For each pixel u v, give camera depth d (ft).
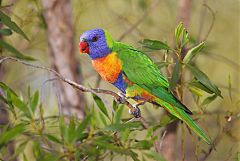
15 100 18.52
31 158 33.91
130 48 25.84
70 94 32.81
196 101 24.18
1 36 28.32
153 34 39.17
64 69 33.30
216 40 44.83
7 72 36.86
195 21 42.68
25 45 35.09
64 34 33.30
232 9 43.37
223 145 32.89
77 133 17.38
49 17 33.09
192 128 23.63
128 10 40.68
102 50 25.22
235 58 45.27
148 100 25.55
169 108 24.35
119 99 22.29
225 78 44.24
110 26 39.34
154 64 25.34
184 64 21.63
